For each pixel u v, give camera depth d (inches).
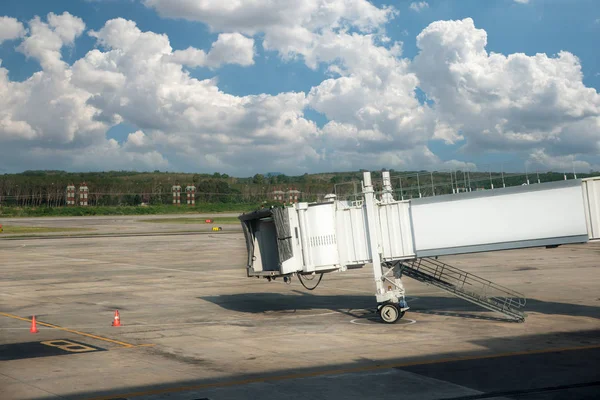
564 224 1077.1
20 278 2039.9
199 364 820.6
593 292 1558.8
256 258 1273.4
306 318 1242.0
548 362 801.6
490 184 1123.3
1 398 657.0
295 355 872.3
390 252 1170.0
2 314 1328.7
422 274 1237.7
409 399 637.9
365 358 843.4
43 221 6240.2
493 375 735.1
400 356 853.2
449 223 1128.8
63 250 3102.9
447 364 797.2
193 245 3395.7
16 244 3444.9
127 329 1129.4
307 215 1192.2
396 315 1140.5
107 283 1908.2
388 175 1190.9
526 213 1092.5
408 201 1162.0
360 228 1190.3
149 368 799.1
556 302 1396.4
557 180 1082.7
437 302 1444.4
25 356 885.8
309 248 1188.5
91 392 677.9
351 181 1224.8
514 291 1609.3
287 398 645.9
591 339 962.7
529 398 635.5
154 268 2345.0
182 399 644.7
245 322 1202.0
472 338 985.5
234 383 712.4
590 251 2834.6
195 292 1702.8
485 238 1109.7
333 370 772.6
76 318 1269.7
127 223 5880.9
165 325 1174.3
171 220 6491.1
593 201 1072.8
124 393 671.8
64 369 796.6
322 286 1824.6
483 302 1170.0
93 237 3988.7
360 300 1519.4
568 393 651.5
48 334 1079.6
